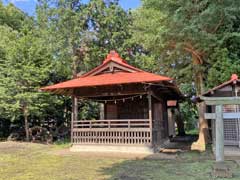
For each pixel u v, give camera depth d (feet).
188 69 52.24
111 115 57.57
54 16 64.69
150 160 35.45
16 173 28.48
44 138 63.57
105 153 42.34
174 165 31.37
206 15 44.34
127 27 69.05
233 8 44.45
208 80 49.67
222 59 48.26
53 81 65.05
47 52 61.67
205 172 26.99
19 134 64.75
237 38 48.88
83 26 66.13
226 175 24.88
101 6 66.54
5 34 67.92
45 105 57.41
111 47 68.08
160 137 52.19
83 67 68.39
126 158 37.37
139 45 71.00
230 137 41.29
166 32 45.73
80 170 29.40
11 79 55.21
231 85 38.27
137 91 44.78
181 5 45.88
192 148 47.60
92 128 46.16
